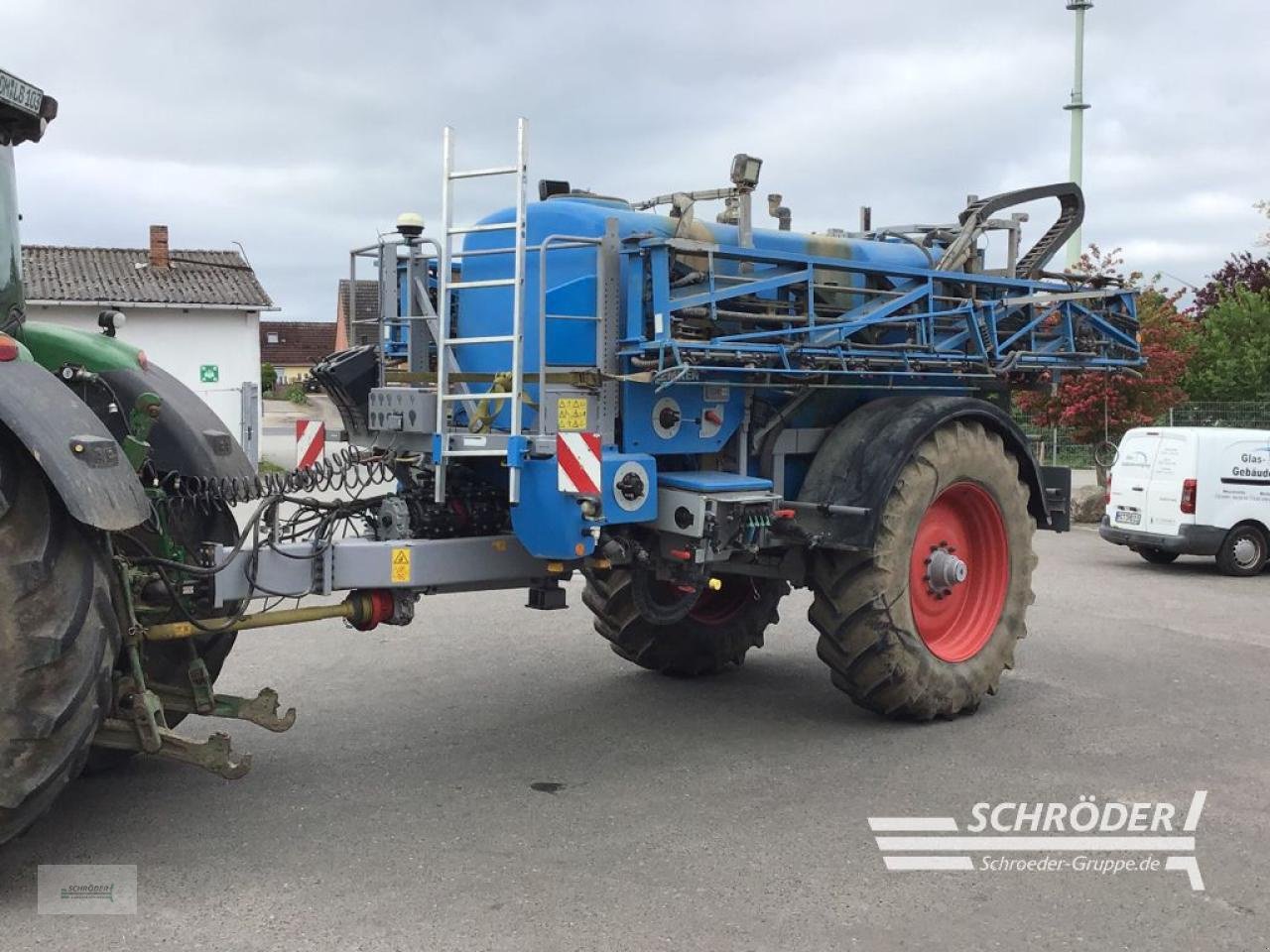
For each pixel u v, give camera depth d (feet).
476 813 14.52
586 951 10.87
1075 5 68.23
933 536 19.29
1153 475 37.17
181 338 78.89
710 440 17.66
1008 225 21.85
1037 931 11.41
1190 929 11.49
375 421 16.57
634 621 20.92
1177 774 16.24
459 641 24.57
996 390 21.54
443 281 15.48
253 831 13.83
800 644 25.17
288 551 14.56
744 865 12.94
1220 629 26.96
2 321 13.89
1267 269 103.81
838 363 17.85
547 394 15.53
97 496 11.42
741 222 17.39
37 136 13.88
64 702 11.57
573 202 17.31
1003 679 21.84
